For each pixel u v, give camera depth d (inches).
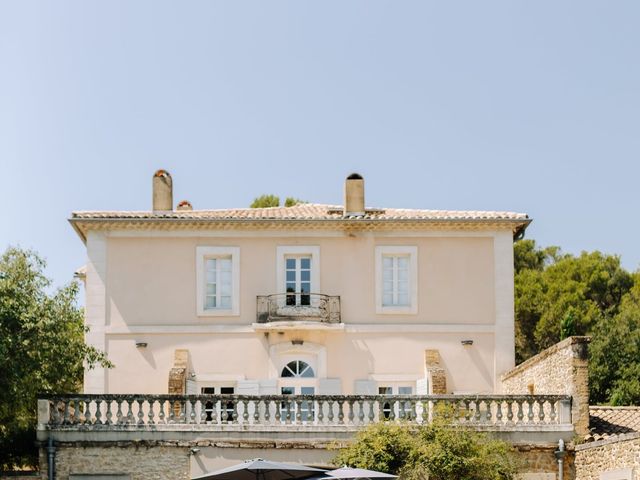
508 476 935.7
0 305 990.4
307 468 783.1
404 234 1223.5
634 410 1069.8
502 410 1060.5
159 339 1196.5
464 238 1226.6
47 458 987.9
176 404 1008.9
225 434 997.2
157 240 1216.2
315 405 1011.9
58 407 1001.5
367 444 932.6
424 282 1215.6
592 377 1695.4
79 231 1246.3
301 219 1204.5
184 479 989.8
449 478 908.6
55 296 1046.4
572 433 994.1
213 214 1251.2
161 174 1275.8
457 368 1201.4
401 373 1197.1
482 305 1214.3
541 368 1084.5
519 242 2315.5
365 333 1202.0
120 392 1184.2
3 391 978.7
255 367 1191.6
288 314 1201.4
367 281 1214.3
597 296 2058.3
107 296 1203.2
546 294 2038.6
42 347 1005.8
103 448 991.6
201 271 1210.6
